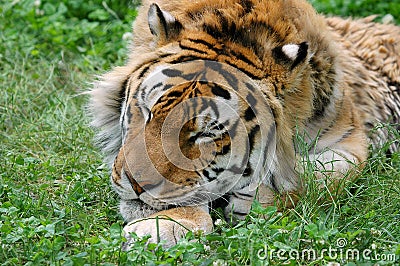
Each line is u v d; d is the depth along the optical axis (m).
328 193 8.88
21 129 11.62
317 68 9.28
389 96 12.05
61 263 7.49
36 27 14.78
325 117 9.55
